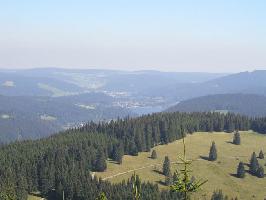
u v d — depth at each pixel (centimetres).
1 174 18912
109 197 15988
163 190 16838
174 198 15825
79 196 17600
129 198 15612
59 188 18375
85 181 18412
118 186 17225
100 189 16975
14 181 17975
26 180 18900
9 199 5853
